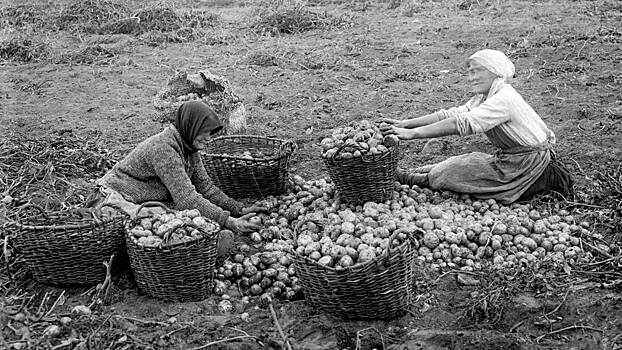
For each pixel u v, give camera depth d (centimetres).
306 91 987
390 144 620
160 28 1312
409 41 1188
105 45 1235
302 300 525
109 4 1410
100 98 989
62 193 681
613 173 706
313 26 1302
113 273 545
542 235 590
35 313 504
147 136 855
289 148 682
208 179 620
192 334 486
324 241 506
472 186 652
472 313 502
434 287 538
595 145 784
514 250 577
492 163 656
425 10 1383
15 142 794
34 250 523
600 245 585
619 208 637
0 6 1463
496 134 644
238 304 524
